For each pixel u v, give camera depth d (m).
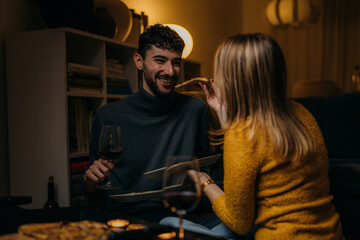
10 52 2.19
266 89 1.01
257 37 1.04
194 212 1.71
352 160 2.39
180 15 4.13
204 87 1.43
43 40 2.09
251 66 1.01
